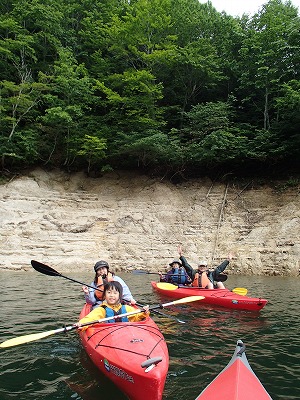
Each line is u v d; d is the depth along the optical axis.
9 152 18.62
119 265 15.91
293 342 5.16
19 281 11.45
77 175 20.00
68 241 16.28
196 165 20.12
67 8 23.56
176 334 5.55
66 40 22.48
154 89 19.36
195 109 19.86
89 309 5.57
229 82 22.02
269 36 19.06
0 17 20.84
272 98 19.81
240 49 20.55
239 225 16.83
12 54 19.91
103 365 3.79
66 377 3.87
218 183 19.36
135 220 17.45
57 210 17.34
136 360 3.49
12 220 16.25
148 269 15.70
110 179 19.91
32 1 20.92
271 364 4.29
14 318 6.42
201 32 23.50
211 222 17.53
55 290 9.74
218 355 4.56
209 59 20.84
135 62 22.67
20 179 18.31
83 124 20.84
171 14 22.69
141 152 19.12
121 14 24.42
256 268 14.80
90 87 21.98
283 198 17.06
